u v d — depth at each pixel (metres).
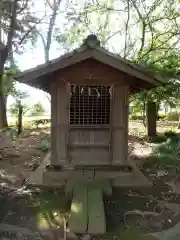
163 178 5.91
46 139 10.64
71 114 5.35
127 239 3.33
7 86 10.41
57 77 5.25
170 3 10.45
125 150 5.41
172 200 4.64
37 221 3.79
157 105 12.63
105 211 4.14
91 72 5.23
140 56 10.67
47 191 5.01
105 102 5.32
